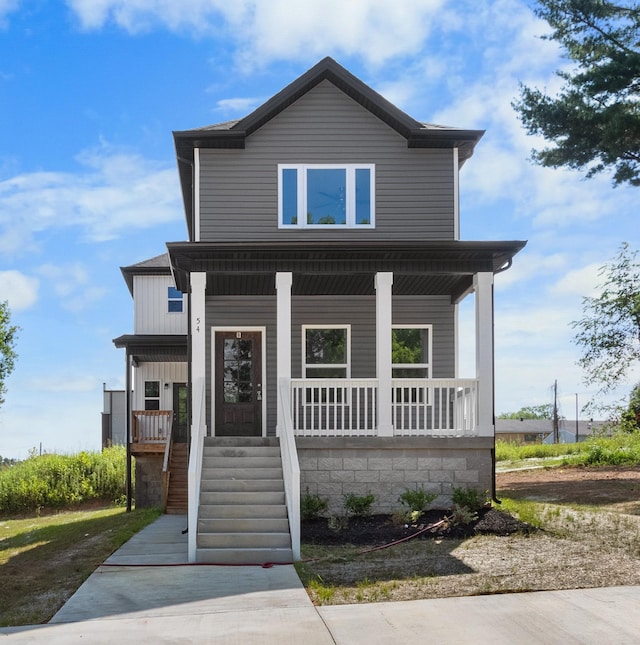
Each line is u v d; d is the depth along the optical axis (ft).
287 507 40.86
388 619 25.72
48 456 100.07
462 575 31.12
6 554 48.47
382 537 39.96
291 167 57.36
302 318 60.23
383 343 48.65
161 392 87.10
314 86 58.08
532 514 42.16
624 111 63.00
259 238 56.65
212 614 27.25
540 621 24.71
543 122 65.46
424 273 49.67
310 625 25.41
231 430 59.26
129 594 30.83
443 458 47.34
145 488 77.20
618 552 33.27
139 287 90.12
